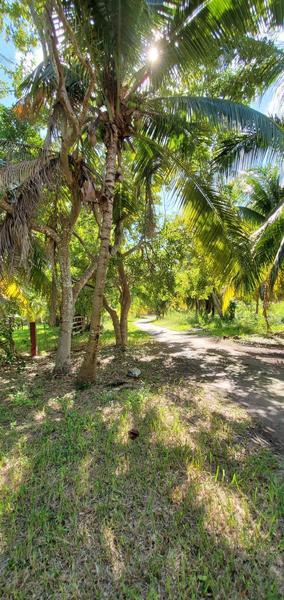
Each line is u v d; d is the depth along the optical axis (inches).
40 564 72.0
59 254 259.3
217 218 231.5
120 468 107.9
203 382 227.6
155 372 261.7
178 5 162.6
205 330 679.7
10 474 107.0
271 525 81.3
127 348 397.4
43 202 210.4
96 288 215.8
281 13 162.4
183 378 240.2
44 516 85.7
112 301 467.2
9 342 295.9
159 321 1198.9
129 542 77.1
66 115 197.6
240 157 271.3
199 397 187.2
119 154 217.5
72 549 75.7
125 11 142.7
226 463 110.7
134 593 64.1
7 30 221.5
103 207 209.5
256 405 175.6
